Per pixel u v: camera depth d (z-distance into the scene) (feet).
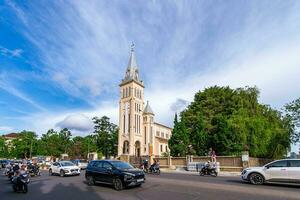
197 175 80.23
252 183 51.88
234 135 107.76
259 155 110.01
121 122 245.86
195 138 131.95
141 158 137.90
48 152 291.99
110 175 49.29
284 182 47.85
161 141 268.21
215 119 126.62
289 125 112.98
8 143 353.72
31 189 51.96
